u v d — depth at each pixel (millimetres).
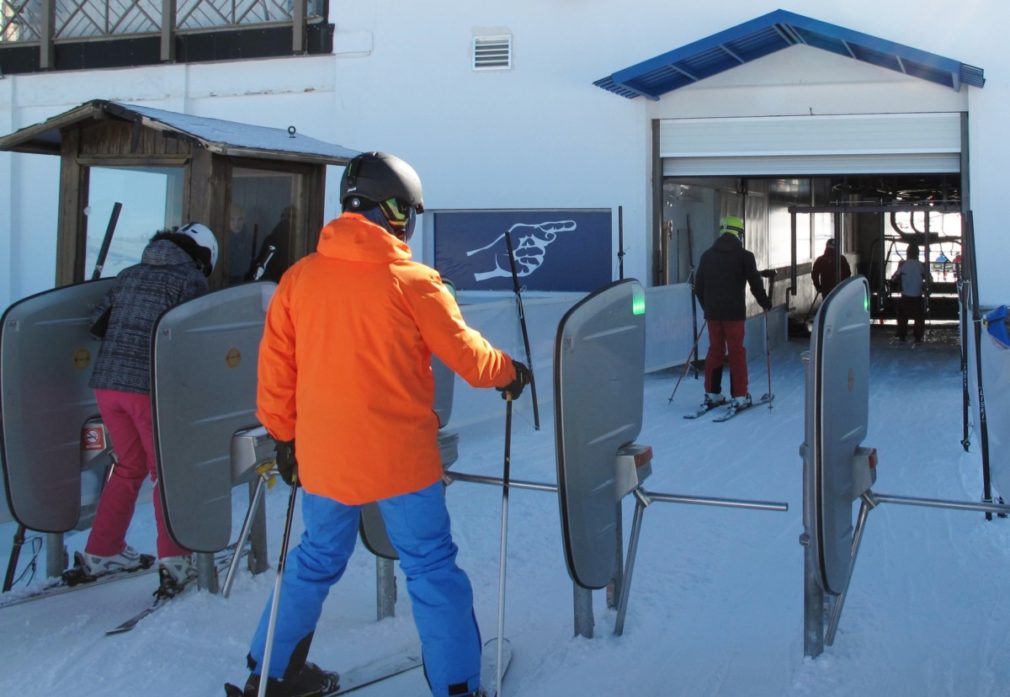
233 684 3643
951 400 9922
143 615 4352
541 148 12273
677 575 4836
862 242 20188
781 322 15352
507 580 4801
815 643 3820
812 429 3449
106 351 4566
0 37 14305
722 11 11586
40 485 4676
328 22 12805
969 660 3812
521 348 9023
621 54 11961
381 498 3180
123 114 6207
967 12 10852
